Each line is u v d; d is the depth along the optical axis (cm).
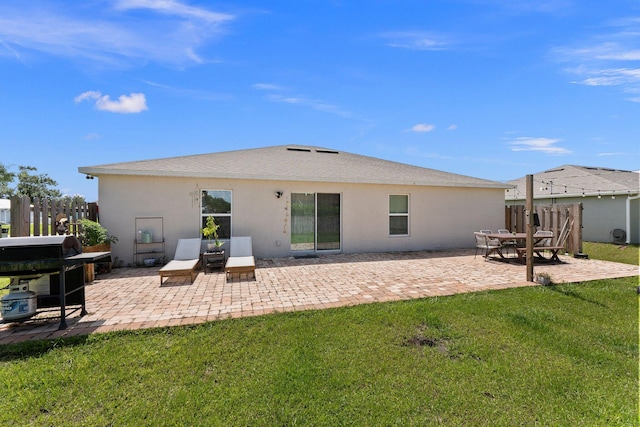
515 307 514
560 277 722
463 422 256
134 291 618
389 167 1365
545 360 348
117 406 271
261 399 279
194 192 950
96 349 366
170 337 396
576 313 491
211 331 413
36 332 407
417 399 282
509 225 1337
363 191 1131
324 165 1241
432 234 1222
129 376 312
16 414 260
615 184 1576
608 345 386
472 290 614
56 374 314
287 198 1039
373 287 644
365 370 325
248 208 1001
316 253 1080
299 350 364
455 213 1251
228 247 976
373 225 1145
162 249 920
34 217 665
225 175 953
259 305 523
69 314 464
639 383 309
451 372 323
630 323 453
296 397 282
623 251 1283
